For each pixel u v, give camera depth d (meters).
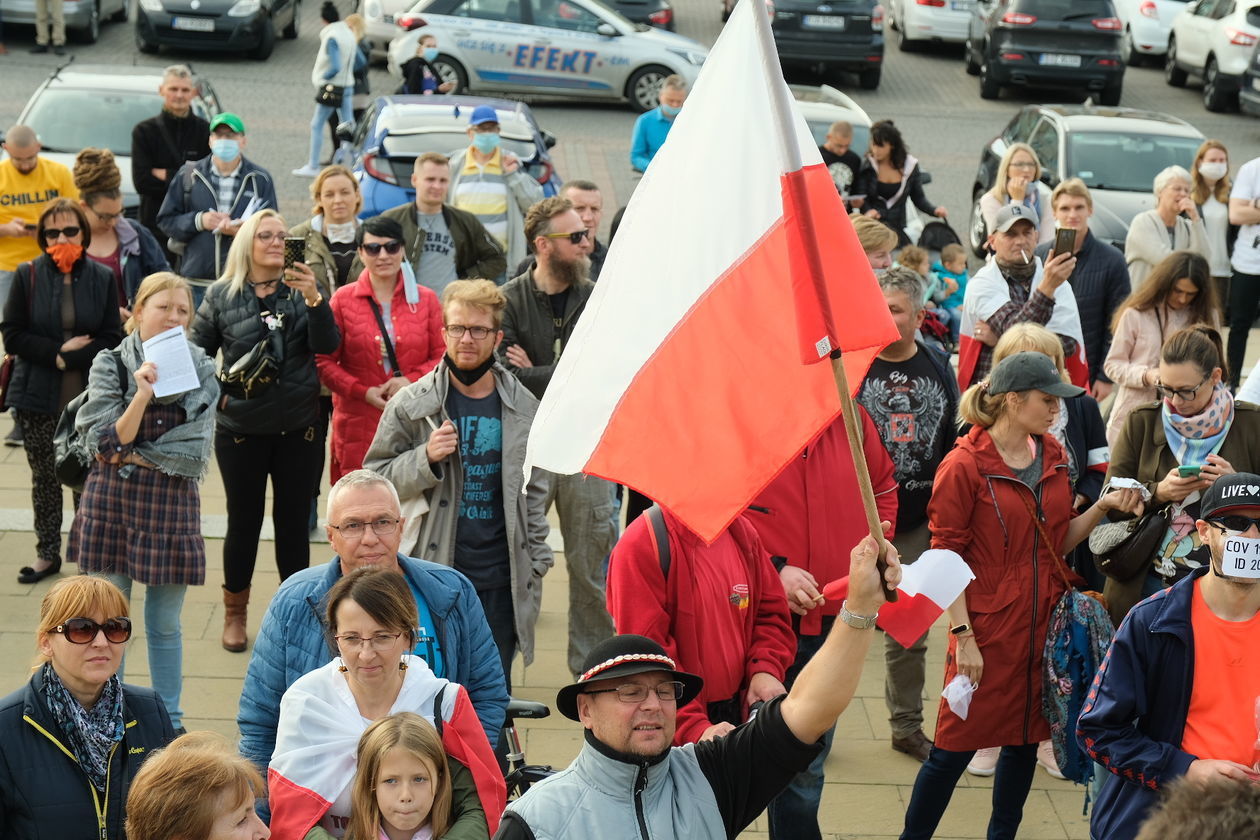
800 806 8.38
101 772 6.96
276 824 6.74
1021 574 8.71
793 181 5.45
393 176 20.59
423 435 9.73
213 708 10.84
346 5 44.94
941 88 40.75
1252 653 7.09
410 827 6.53
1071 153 24.83
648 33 36.62
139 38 38.38
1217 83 38.75
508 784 8.18
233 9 37.84
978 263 25.88
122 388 10.27
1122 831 7.34
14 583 12.70
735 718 7.53
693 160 5.94
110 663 6.96
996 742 8.69
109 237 14.34
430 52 29.56
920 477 10.25
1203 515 7.10
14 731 6.83
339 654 7.13
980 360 12.54
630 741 5.54
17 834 6.81
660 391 5.95
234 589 11.67
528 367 11.77
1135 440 9.48
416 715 6.67
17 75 35.50
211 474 15.59
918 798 8.91
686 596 7.32
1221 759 7.04
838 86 40.00
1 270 16.23
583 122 35.25
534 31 35.81
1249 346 21.81
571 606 11.42
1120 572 9.16
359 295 12.17
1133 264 16.92
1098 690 7.34
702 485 5.88
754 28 5.82
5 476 15.16
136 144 19.33
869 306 5.58
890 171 20.98
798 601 8.15
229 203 16.47
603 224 26.92
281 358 11.30
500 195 16.62
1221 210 18.73
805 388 5.79
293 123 33.38
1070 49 38.00
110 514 10.17
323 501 15.14
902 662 10.52
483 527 9.81
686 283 5.94
